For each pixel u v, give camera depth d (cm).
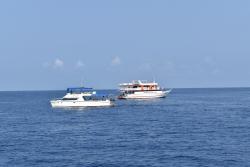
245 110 15025
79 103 15775
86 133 8569
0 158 5956
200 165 5409
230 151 6231
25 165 5528
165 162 5606
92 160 5766
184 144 6944
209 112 14188
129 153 6219
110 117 12406
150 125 9969
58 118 12262
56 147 6806
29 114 14112
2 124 10738
